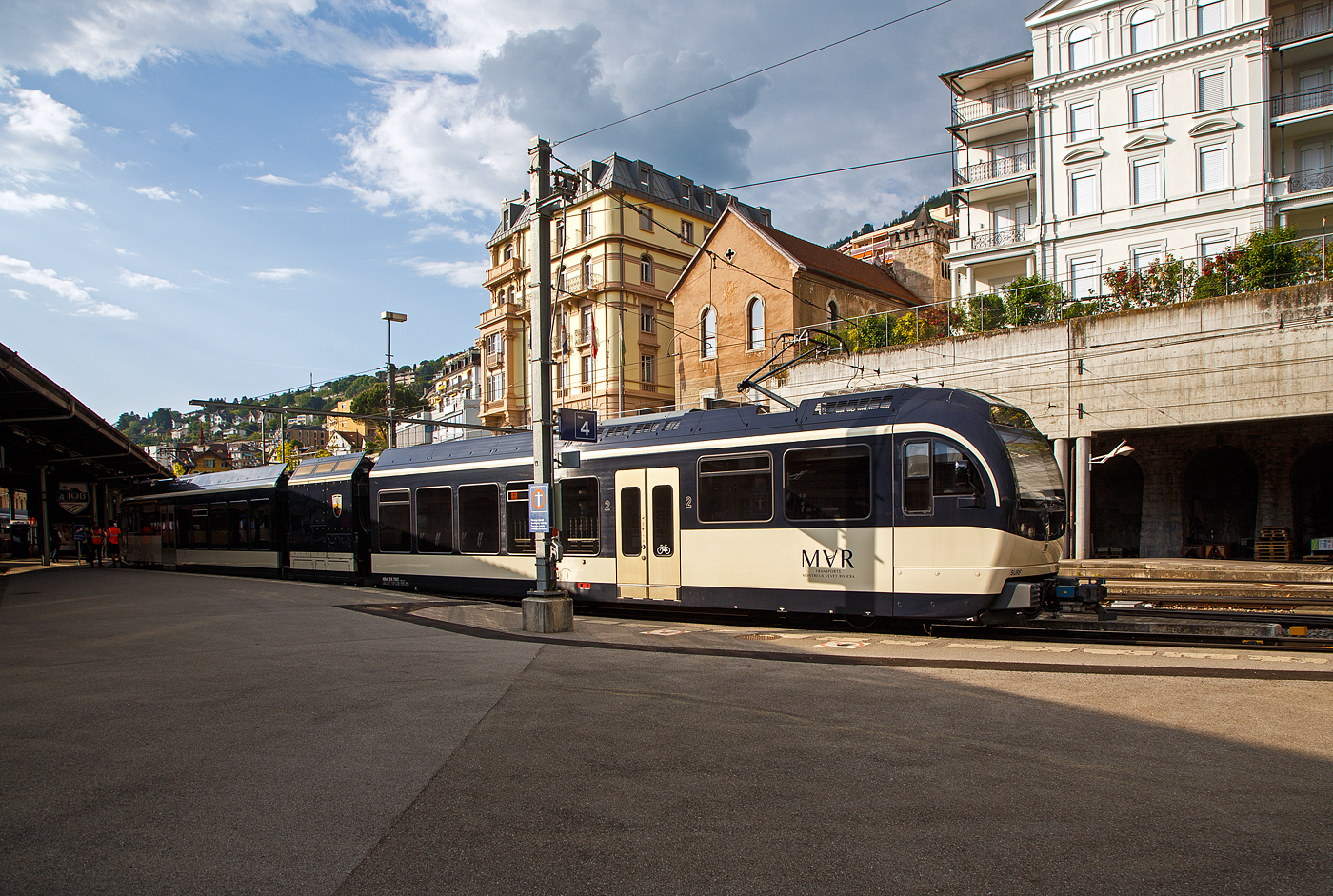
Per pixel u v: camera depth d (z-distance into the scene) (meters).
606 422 15.59
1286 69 29.94
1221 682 7.62
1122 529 28.50
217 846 4.07
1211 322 21.81
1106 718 6.44
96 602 15.77
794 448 12.82
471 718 6.58
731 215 39.12
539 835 4.23
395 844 4.11
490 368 54.91
